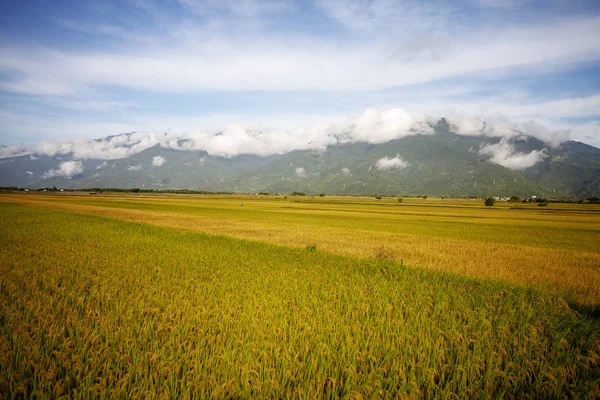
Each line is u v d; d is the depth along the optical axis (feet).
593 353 21.62
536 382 18.15
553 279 52.11
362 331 23.24
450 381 17.76
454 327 24.57
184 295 31.86
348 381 16.93
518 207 447.42
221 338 21.59
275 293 33.24
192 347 20.47
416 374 18.58
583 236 130.72
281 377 17.53
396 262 58.75
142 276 39.86
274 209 292.40
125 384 15.98
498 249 86.22
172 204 335.47
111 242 70.33
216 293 33.04
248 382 16.67
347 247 81.76
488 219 221.05
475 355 20.49
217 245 70.49
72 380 16.89
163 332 21.97
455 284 42.45
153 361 18.17
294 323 24.63
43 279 35.60
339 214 239.71
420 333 23.24
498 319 27.89
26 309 25.38
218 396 15.76
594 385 18.12
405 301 32.48
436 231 137.80
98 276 37.91
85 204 282.15
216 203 388.57
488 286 41.70
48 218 129.08
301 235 106.52
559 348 22.58
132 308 26.40
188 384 16.25
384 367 18.51
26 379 16.12
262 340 21.03
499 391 17.71
